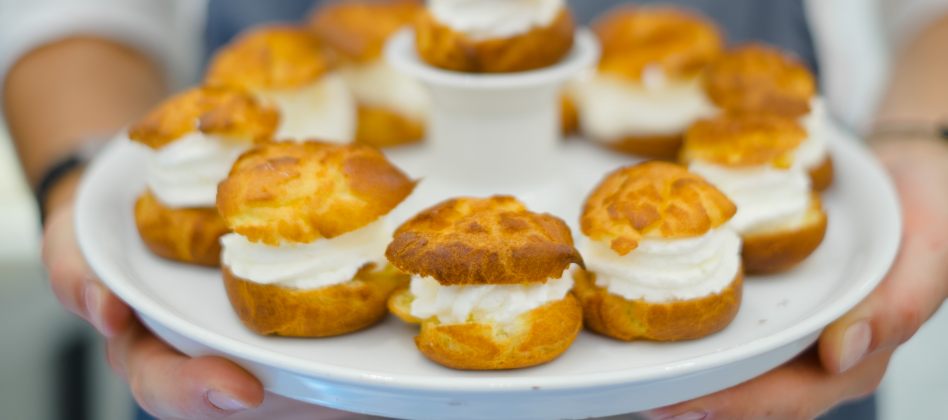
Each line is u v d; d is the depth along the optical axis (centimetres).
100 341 97
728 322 50
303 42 64
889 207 56
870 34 87
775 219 53
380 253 50
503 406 46
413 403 46
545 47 57
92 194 58
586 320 50
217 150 55
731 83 62
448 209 49
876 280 50
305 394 47
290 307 49
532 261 46
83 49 76
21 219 112
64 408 94
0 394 93
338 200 49
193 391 47
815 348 51
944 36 74
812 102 61
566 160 65
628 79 65
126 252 56
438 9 57
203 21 84
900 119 69
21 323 100
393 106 65
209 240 54
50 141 69
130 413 82
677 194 50
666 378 46
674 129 64
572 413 46
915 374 94
